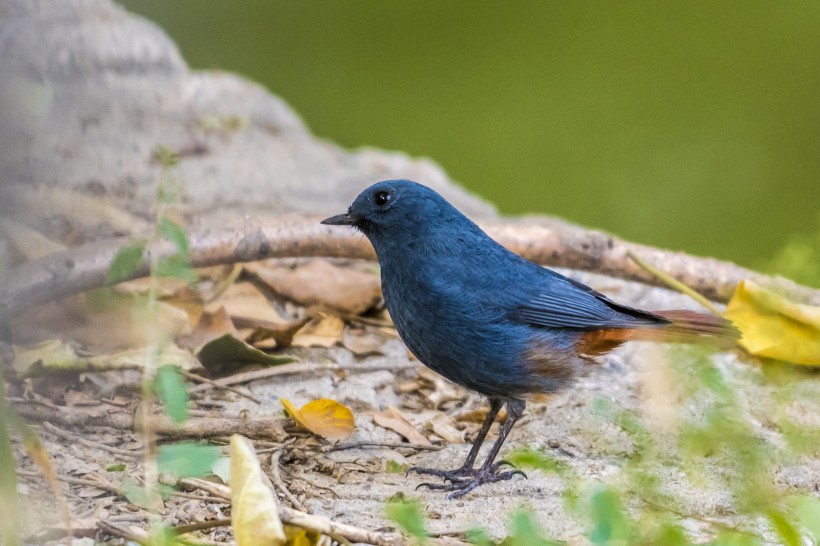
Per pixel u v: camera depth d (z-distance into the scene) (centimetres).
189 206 1368
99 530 732
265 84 2202
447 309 931
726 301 1176
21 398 921
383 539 712
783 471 888
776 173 2086
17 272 995
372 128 2194
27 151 1305
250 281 1193
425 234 952
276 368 1037
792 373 1067
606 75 2188
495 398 960
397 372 1086
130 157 1465
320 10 2208
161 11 2162
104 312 1029
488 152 2159
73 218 1249
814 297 1191
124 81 1641
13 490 679
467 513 826
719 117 2144
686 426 796
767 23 2170
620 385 1058
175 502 793
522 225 1166
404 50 2212
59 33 1560
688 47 2186
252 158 1599
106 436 885
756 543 714
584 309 943
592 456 919
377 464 913
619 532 653
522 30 2216
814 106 2130
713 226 2045
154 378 782
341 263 1295
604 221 2083
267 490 688
